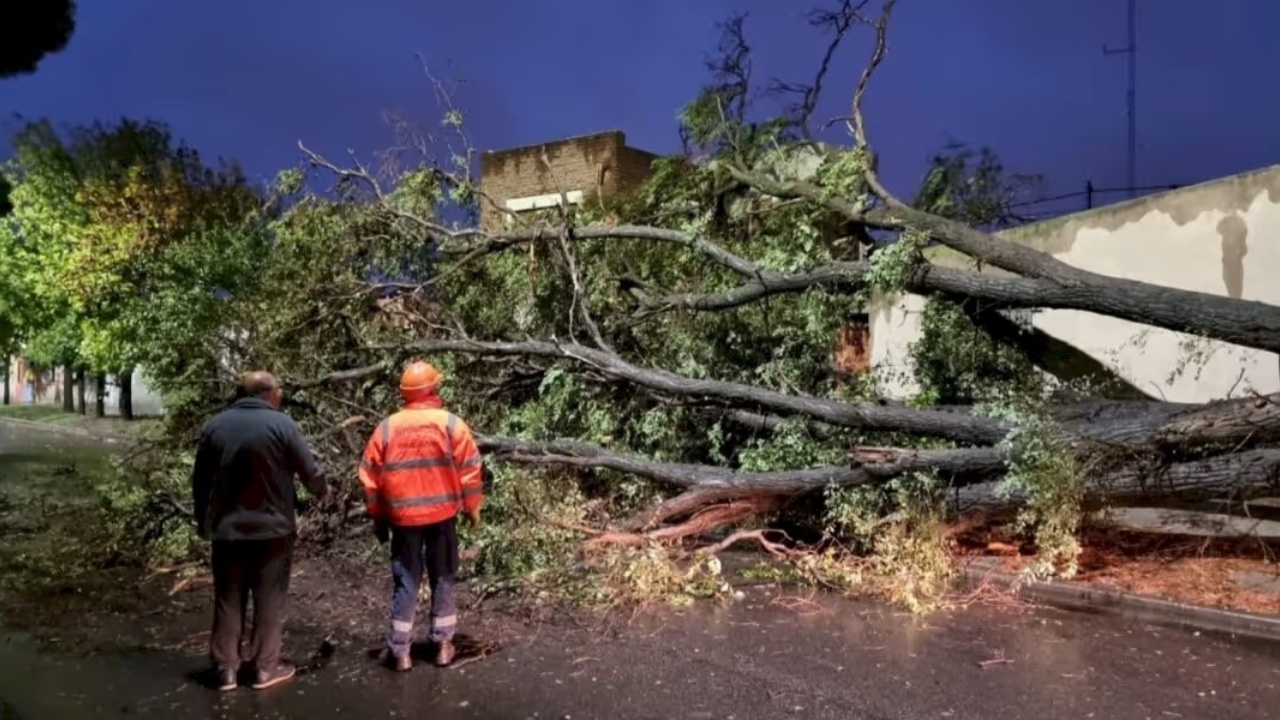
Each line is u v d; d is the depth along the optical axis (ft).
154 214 68.59
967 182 35.96
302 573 24.66
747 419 28.73
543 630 19.93
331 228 32.65
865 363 37.52
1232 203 30.01
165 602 23.08
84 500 39.29
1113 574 22.58
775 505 25.21
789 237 31.58
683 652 18.35
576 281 30.48
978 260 28.78
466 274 33.32
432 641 18.02
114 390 107.55
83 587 24.54
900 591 21.50
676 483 25.35
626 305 33.12
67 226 72.43
